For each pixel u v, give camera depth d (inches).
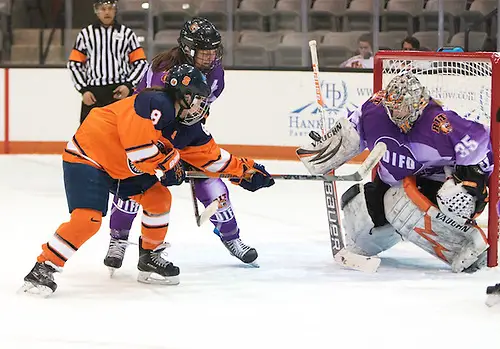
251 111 747.4
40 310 299.1
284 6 818.2
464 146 346.9
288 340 267.1
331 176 350.0
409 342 265.7
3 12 816.3
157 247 335.6
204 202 366.9
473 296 322.3
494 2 762.8
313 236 444.8
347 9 803.4
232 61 814.5
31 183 626.8
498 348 260.4
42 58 820.6
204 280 346.9
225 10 818.8
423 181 376.8
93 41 590.9
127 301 312.5
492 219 370.3
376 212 372.2
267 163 722.8
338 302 313.0
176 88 310.2
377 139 363.9
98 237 431.2
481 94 403.2
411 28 781.3
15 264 370.3
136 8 818.8
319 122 735.7
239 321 287.9
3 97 775.1
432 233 360.8
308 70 732.7
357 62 771.4
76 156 318.3
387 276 355.6
